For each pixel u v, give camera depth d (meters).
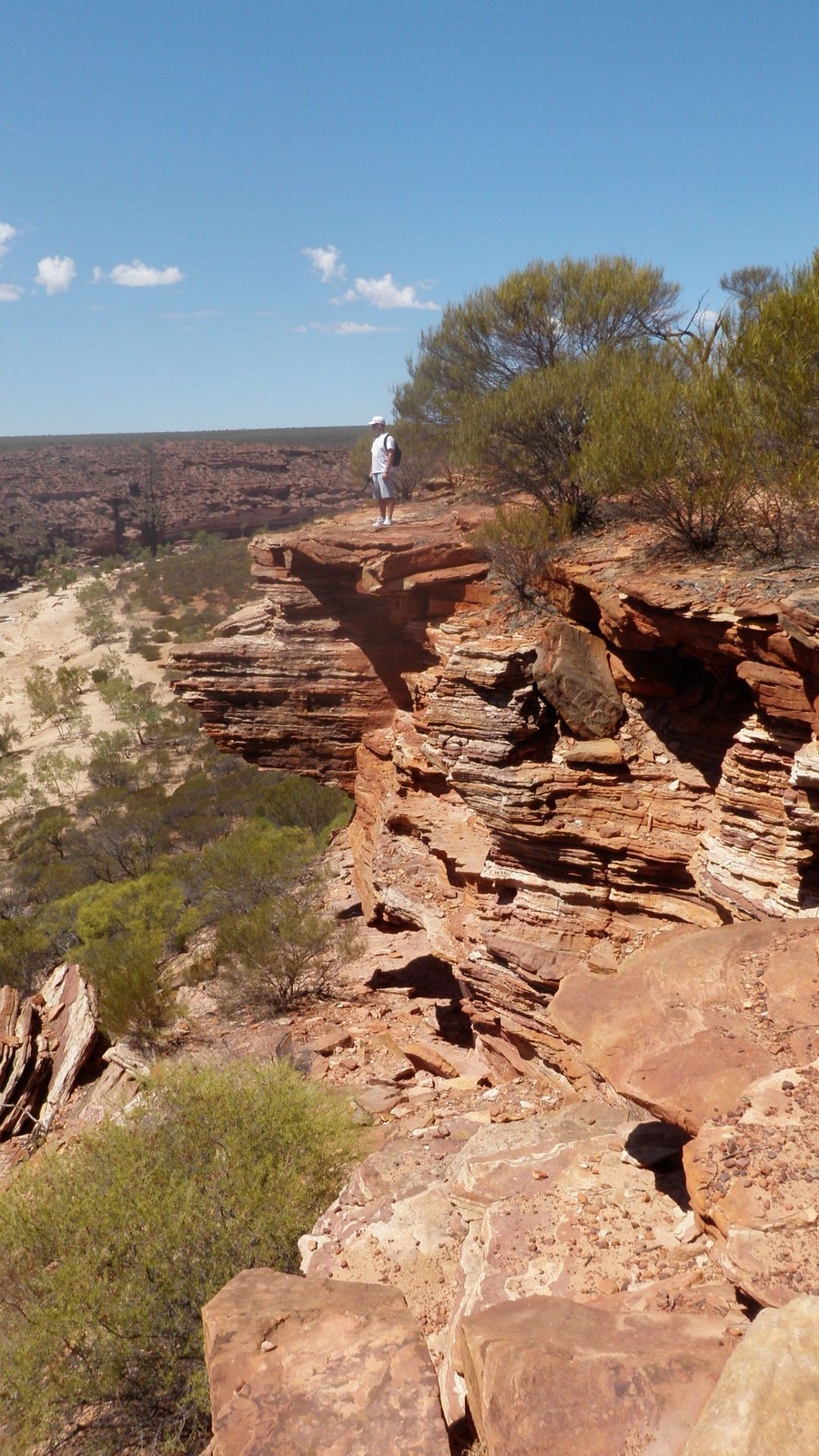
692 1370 3.57
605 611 10.42
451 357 20.98
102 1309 7.05
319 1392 3.94
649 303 18.31
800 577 8.79
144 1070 15.08
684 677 10.94
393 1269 6.67
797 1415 2.99
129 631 99.38
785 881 8.52
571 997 6.08
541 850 11.16
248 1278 4.83
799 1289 3.75
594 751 10.91
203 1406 6.57
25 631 111.19
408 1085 12.61
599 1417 3.42
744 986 5.77
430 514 18.30
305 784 31.78
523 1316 4.19
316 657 19.42
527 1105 10.56
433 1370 4.01
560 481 13.22
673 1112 4.98
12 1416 6.67
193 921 21.42
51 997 19.81
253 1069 9.94
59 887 38.59
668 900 10.43
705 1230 4.86
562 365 14.84
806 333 9.75
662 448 10.44
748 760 9.06
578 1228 5.62
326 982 17.00
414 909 14.18
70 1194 8.20
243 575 114.31
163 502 186.50
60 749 73.25
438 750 13.07
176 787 60.06
